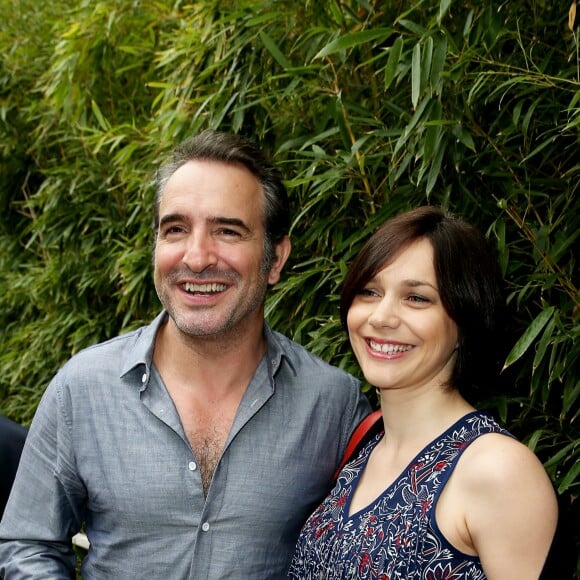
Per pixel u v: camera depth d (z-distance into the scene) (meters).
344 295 1.38
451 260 1.28
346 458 1.58
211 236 1.51
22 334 3.59
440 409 1.34
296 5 2.24
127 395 1.54
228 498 1.51
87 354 1.61
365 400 1.73
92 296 3.49
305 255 2.39
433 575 1.18
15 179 3.94
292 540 1.57
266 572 1.52
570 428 1.90
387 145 2.06
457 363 1.33
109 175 3.27
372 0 2.09
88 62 3.17
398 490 1.27
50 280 3.46
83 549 2.72
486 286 1.31
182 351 1.58
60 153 3.75
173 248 1.52
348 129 2.03
